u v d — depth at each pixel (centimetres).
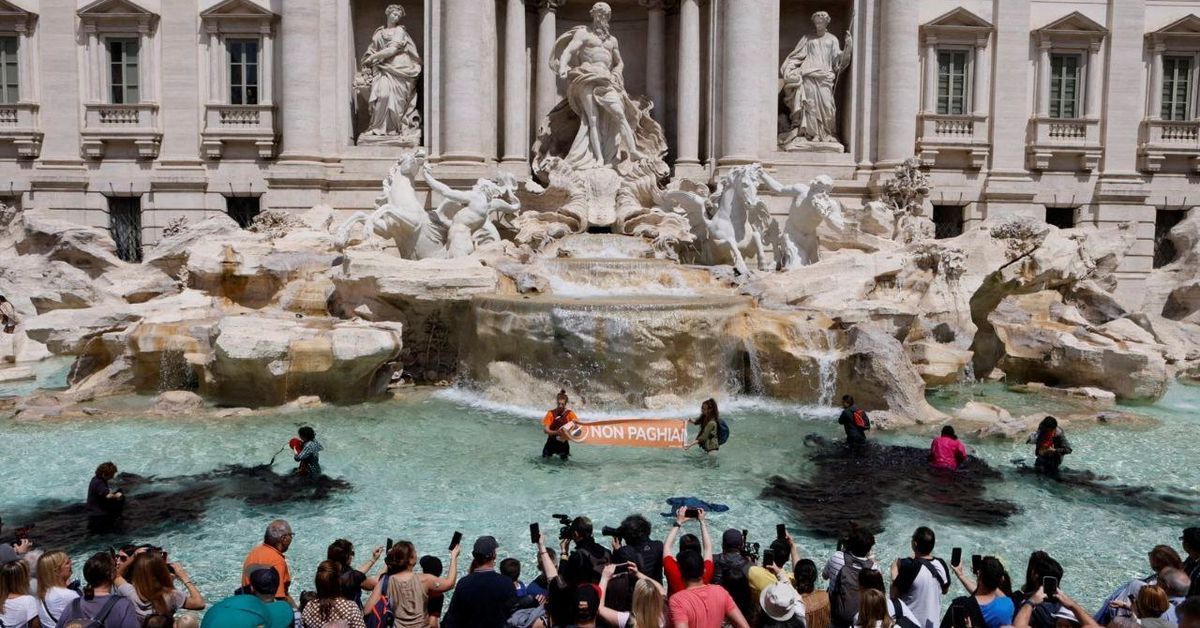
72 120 3184
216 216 2827
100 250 2867
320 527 1238
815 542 1202
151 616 666
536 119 3347
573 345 1927
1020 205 3397
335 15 3175
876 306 2164
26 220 2886
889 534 1235
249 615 688
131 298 2670
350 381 1961
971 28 3325
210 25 3153
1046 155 3397
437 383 2188
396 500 1348
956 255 2381
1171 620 742
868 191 3278
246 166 3206
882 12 3269
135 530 1218
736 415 1933
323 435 1697
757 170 2608
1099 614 836
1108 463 1588
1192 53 3466
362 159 3189
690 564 757
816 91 3303
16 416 1786
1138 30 3406
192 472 1470
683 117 3212
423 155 2562
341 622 723
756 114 3156
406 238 2522
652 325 1906
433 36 3136
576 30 3145
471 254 2453
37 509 1293
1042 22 3416
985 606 803
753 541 1194
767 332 2059
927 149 3338
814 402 2019
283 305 2284
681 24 3212
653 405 1933
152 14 3139
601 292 2309
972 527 1269
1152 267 3512
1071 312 2553
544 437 1705
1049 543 1215
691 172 3194
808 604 779
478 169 3059
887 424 1808
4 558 862
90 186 3206
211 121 3181
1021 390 2277
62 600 782
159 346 1983
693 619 711
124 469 1482
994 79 3378
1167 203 3509
